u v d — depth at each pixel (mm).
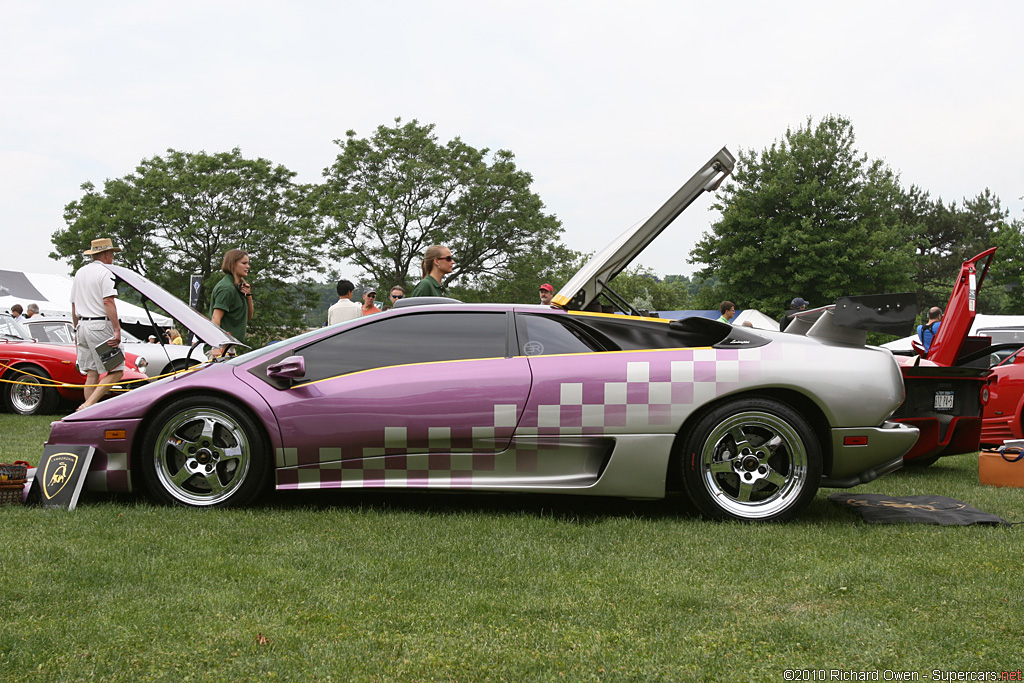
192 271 36750
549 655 2186
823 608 2604
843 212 37219
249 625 2375
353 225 41188
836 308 4188
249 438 4035
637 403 3953
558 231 44438
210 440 4062
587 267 4809
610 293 4883
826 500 4535
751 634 2357
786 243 36156
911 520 3893
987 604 2619
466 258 43594
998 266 36125
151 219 36375
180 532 3494
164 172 37250
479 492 3988
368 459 4031
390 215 40688
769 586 2828
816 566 3084
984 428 7086
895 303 4070
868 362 4082
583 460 4016
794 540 3527
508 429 3986
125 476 4109
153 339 12312
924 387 5652
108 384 6305
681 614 2521
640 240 4805
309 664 2109
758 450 3984
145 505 4062
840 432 3986
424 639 2291
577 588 2775
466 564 3061
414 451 4016
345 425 4004
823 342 4215
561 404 3975
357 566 3006
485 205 42781
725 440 3992
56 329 11281
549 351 4102
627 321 4207
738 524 3854
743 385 3939
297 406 4031
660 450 3941
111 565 2930
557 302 4625
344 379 4090
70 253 36938
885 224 37656
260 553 3182
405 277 42531
